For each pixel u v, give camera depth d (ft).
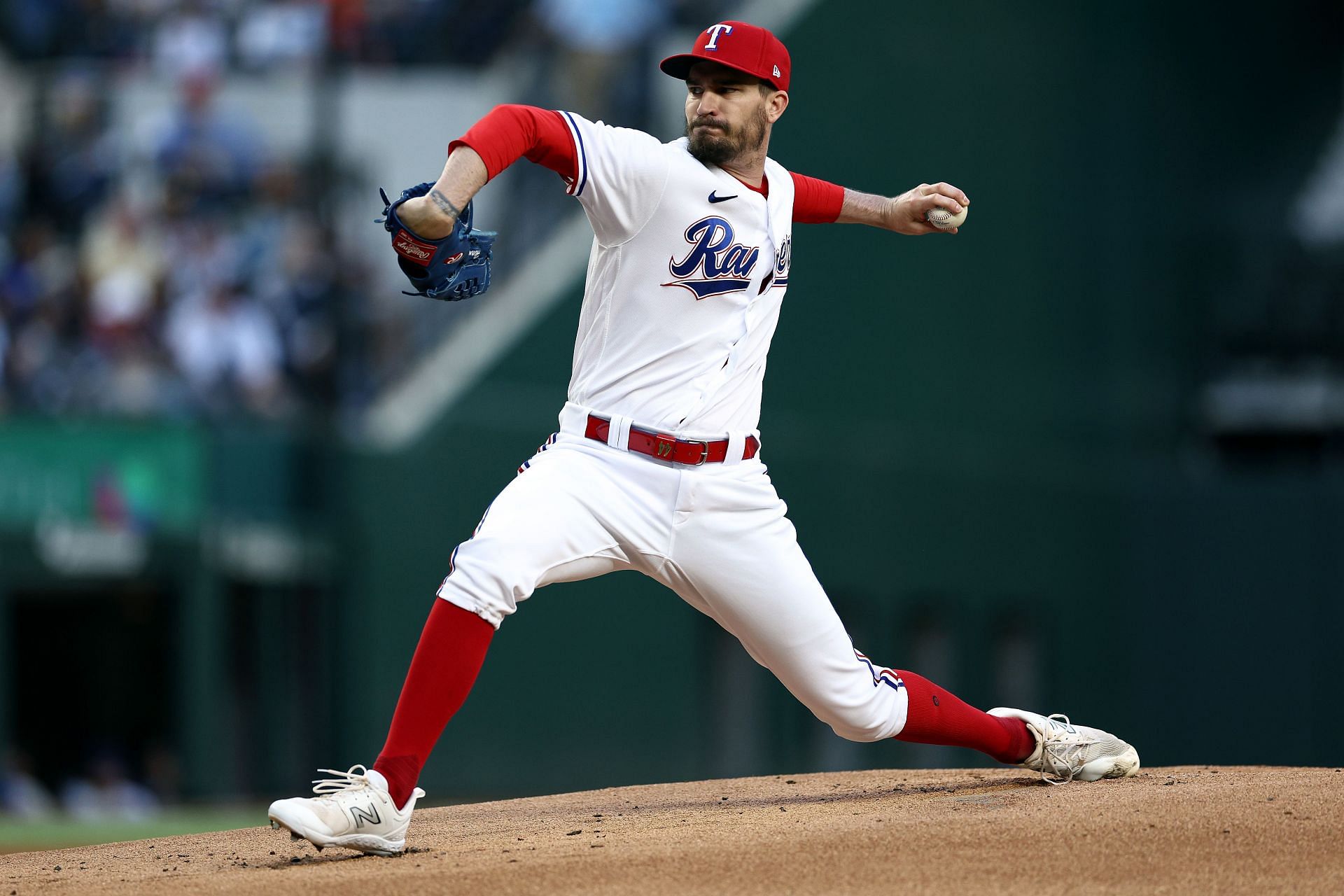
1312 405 226.99
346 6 167.94
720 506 47.52
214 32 163.32
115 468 139.95
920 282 192.75
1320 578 213.87
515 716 153.99
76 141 156.97
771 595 48.29
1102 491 216.54
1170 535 220.64
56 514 138.31
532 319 160.76
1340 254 232.53
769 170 49.14
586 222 164.25
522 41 170.81
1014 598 202.90
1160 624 220.43
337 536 149.28
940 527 193.67
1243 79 243.60
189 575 140.56
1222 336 235.40
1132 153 224.94
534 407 160.76
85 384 146.41
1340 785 50.34
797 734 174.19
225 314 151.23
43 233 151.84
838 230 182.09
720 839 44.68
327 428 149.69
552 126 44.65
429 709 44.98
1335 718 211.82
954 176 197.26
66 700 160.97
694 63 46.34
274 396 150.61
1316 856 41.24
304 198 158.71
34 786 138.72
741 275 47.24
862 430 184.34
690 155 46.68
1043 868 40.65
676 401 46.91
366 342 155.02
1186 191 233.96
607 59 169.48
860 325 184.75
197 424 143.43
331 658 148.87
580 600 159.22
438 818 56.29
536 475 46.55
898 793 55.57
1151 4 228.43
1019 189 207.21
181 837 57.31
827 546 179.63
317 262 156.35
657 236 46.14
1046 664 207.21
